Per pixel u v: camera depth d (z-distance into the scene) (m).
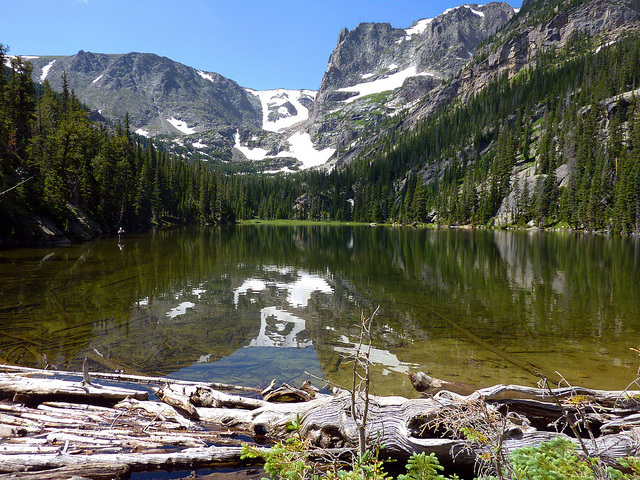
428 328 11.13
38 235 34.41
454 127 172.62
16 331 10.15
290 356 8.74
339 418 4.76
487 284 18.58
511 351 9.14
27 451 4.39
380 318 12.26
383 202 155.38
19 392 6.08
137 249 33.09
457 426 3.37
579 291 16.89
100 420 5.43
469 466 4.10
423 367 8.07
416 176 156.50
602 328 11.12
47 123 62.78
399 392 6.75
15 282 16.92
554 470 2.46
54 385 6.14
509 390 5.07
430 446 4.13
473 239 56.56
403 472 4.40
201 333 10.40
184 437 4.99
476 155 145.50
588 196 83.19
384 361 8.45
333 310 13.23
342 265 25.67
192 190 113.50
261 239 52.78
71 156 49.88
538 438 4.01
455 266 25.42
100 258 25.94
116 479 4.16
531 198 99.19
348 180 183.25
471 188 118.25
